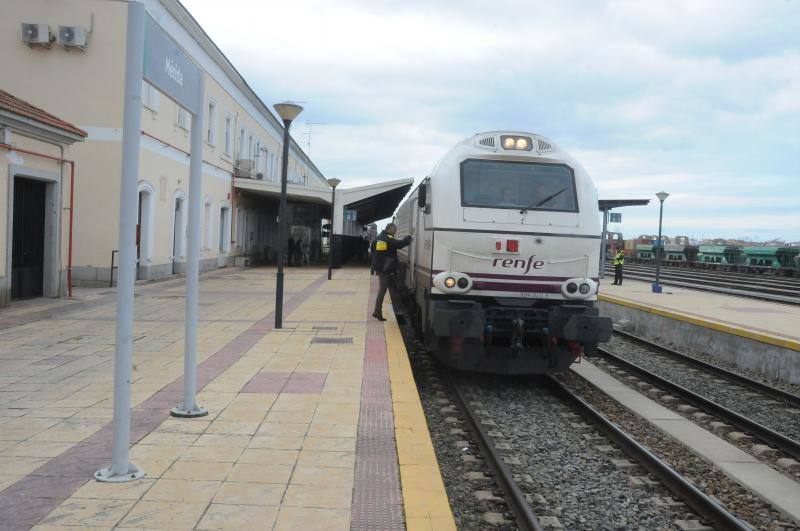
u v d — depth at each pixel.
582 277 8.42
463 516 4.82
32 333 9.87
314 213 35.44
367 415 5.76
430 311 8.37
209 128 25.31
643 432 7.27
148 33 4.04
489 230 8.23
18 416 5.56
